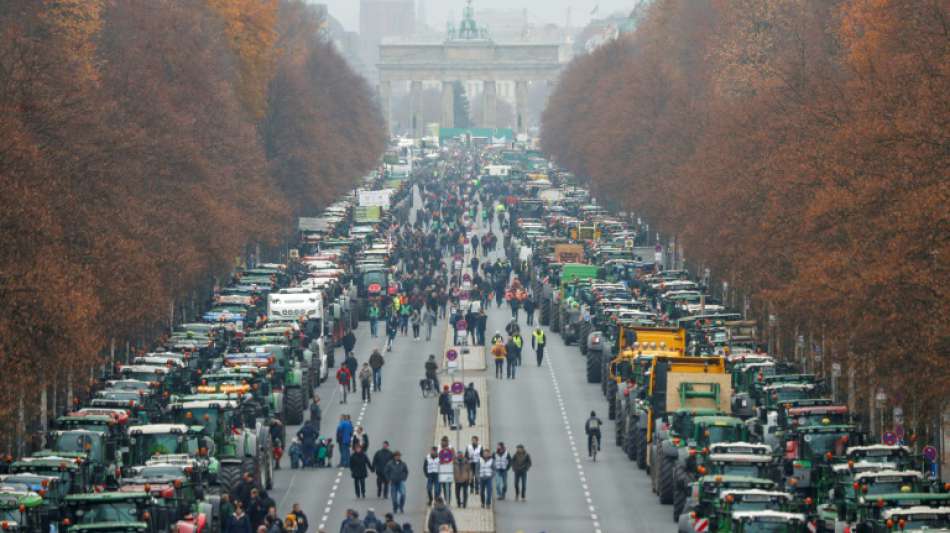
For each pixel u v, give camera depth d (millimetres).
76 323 197375
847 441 183625
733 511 157125
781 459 179875
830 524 165250
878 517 154250
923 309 189000
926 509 149875
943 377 180750
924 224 194375
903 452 173625
